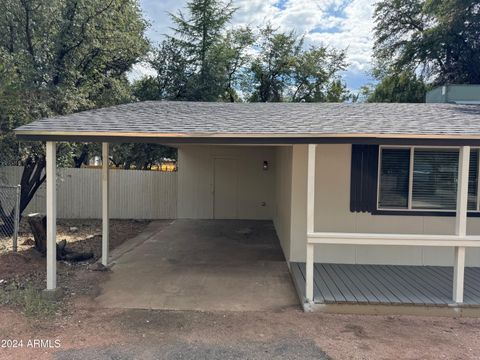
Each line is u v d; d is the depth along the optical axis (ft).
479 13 58.34
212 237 32.22
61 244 23.57
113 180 42.32
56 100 32.12
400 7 74.23
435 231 21.25
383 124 17.72
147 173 42.52
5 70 28.68
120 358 11.92
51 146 17.02
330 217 21.66
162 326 14.37
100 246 27.94
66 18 34.63
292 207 21.83
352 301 15.65
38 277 19.52
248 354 12.26
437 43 63.98
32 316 14.97
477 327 14.49
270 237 32.48
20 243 26.73
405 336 13.65
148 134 16.17
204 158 42.68
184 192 42.78
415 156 21.17
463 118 19.75
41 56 33.73
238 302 16.96
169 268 22.25
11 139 29.25
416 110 23.61
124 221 40.78
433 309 15.52
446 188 21.21
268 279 20.31
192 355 12.16
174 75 59.98
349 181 21.52
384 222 21.44
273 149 42.24
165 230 35.37
